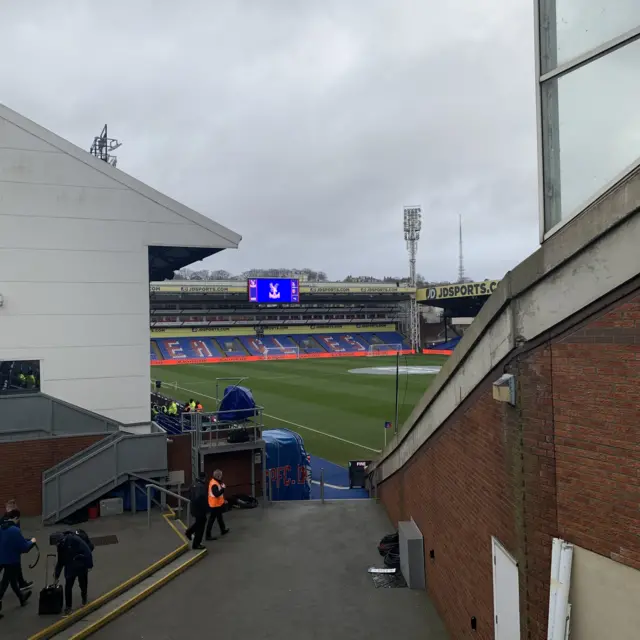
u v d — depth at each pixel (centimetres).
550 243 556
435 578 1011
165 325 10219
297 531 1469
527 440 607
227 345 10188
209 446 1714
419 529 1153
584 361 526
